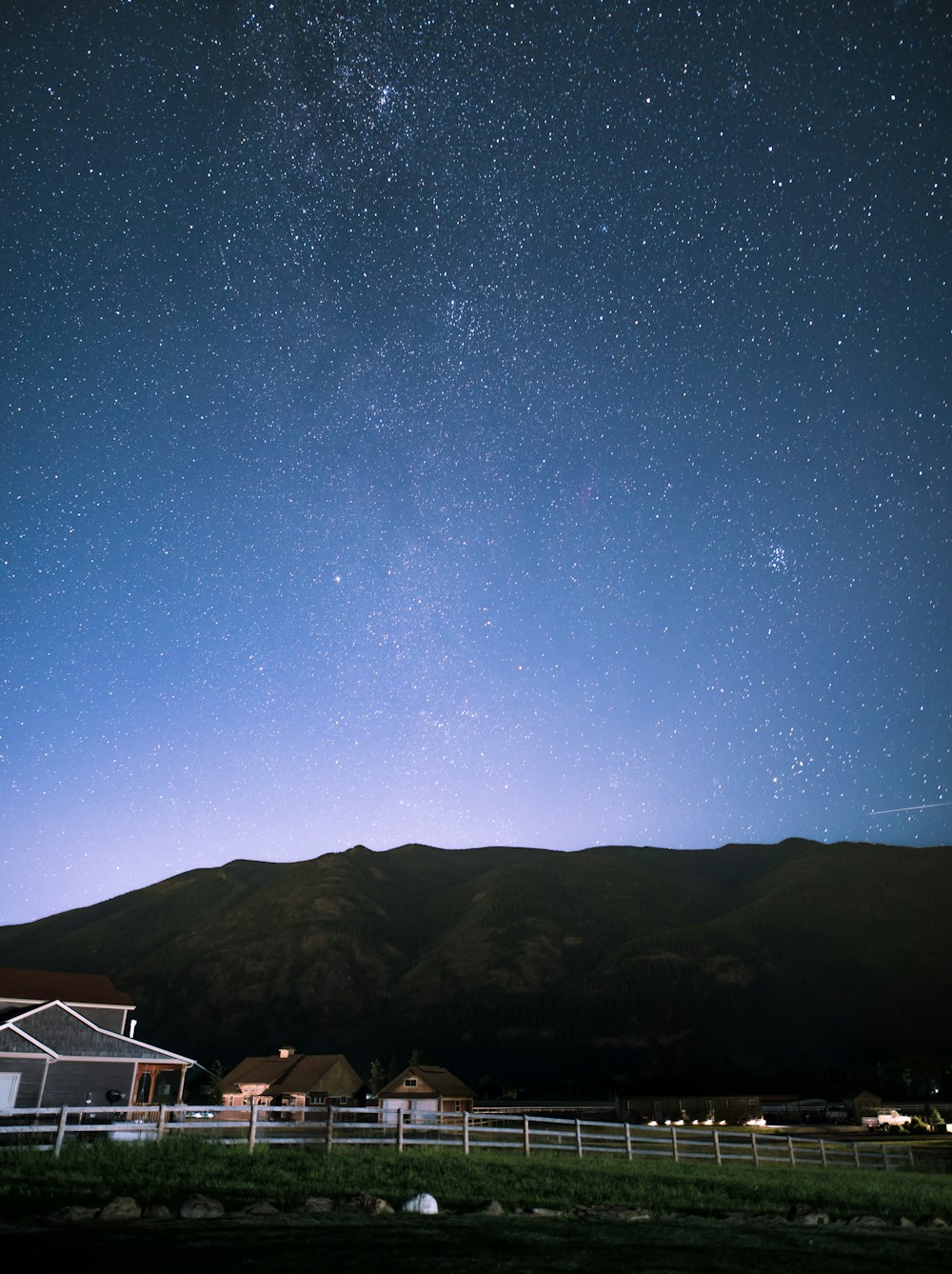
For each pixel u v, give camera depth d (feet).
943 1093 380.37
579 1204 46.78
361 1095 246.88
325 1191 43.86
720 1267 29.43
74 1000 121.80
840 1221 46.98
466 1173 56.24
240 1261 26.08
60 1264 24.53
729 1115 309.42
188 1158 52.31
